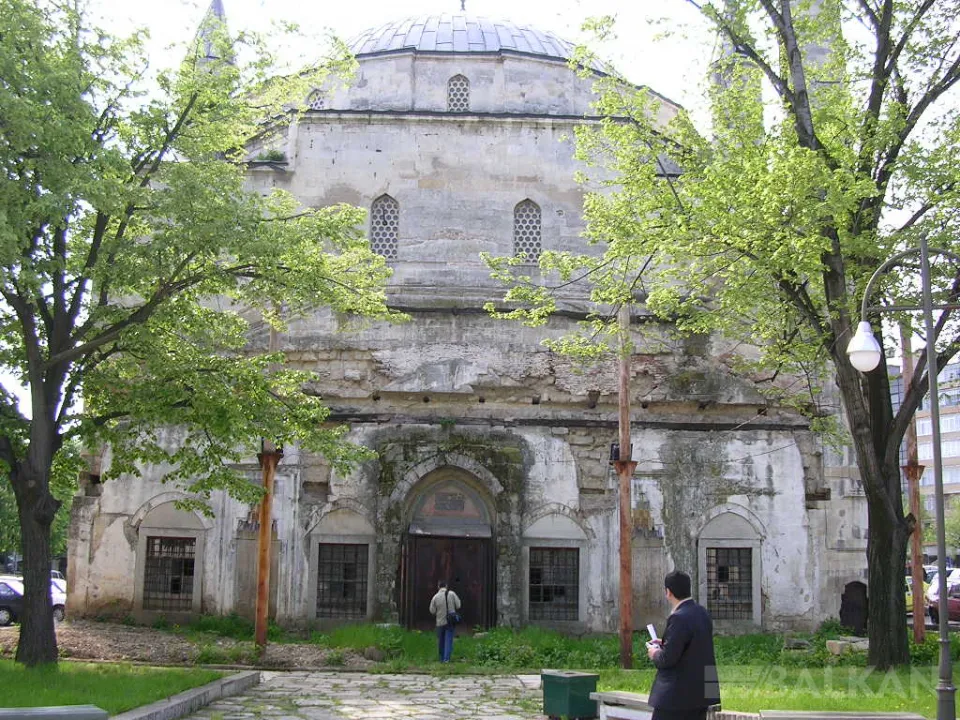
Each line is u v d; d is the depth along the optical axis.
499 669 20.23
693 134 19.03
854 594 26.39
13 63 15.34
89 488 26.11
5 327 17.70
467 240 27.58
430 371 26.22
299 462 25.70
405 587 24.95
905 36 18.23
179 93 17.39
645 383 26.56
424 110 28.20
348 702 15.66
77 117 16.00
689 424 26.52
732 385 26.61
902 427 17.89
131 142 17.31
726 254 18.09
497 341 26.62
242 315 26.61
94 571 25.67
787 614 25.94
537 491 25.86
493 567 25.25
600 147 20.02
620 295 19.23
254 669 19.83
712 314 19.80
